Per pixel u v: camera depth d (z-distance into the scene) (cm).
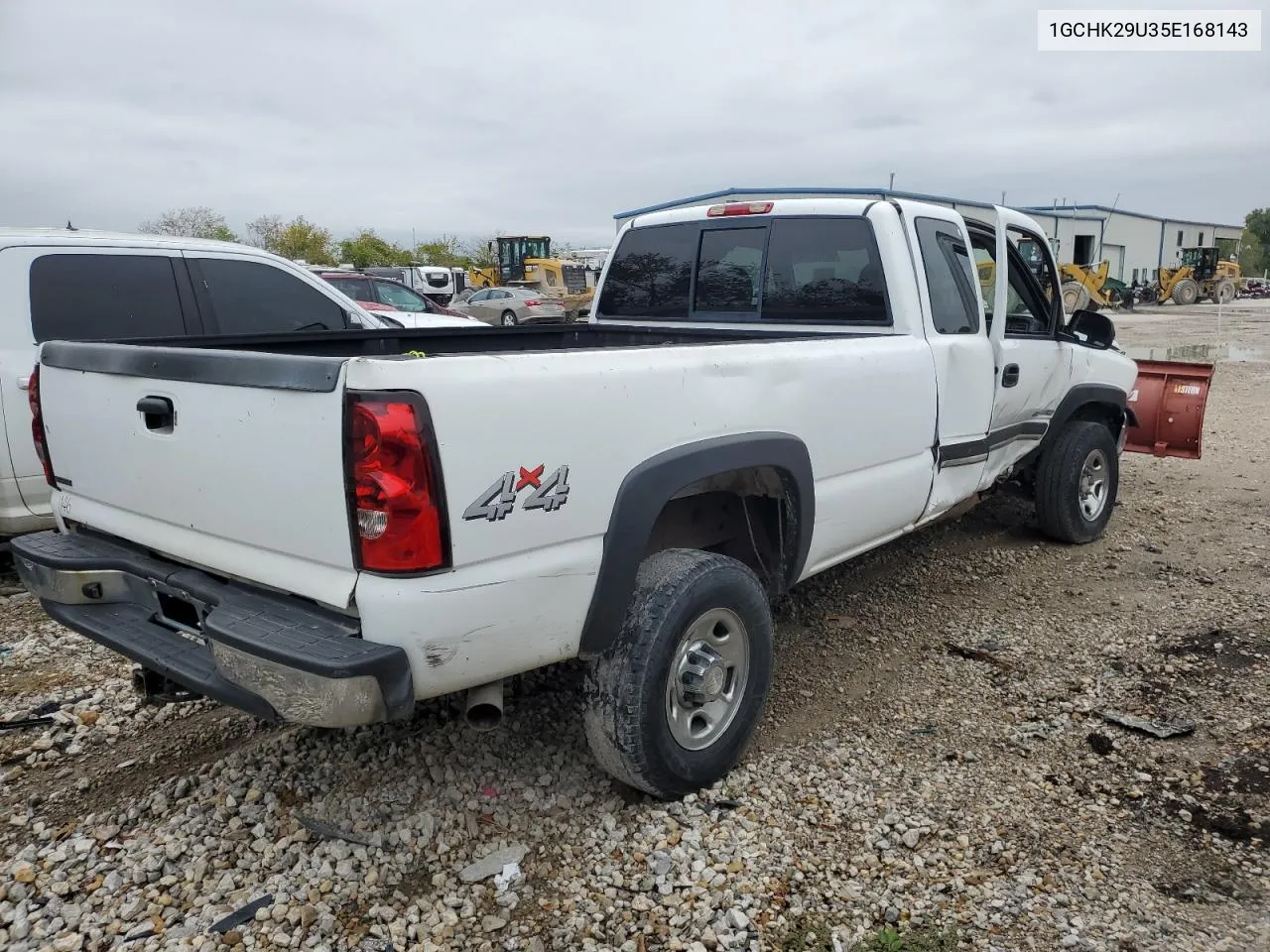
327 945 245
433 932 250
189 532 277
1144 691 383
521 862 278
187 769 333
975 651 428
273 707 233
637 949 244
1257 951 241
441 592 230
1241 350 1955
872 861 278
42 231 526
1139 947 243
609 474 266
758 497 356
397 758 332
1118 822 296
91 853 284
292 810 303
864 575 530
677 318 484
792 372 329
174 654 273
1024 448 522
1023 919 253
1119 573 530
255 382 241
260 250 609
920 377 398
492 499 238
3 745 353
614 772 293
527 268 3919
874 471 384
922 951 242
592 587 268
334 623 240
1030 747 343
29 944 246
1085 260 4775
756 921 254
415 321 1256
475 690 262
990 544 586
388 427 218
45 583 304
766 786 316
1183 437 682
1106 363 580
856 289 415
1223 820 296
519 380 242
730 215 456
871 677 403
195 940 247
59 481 328
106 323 530
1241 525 627
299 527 240
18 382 493
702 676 293
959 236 443
